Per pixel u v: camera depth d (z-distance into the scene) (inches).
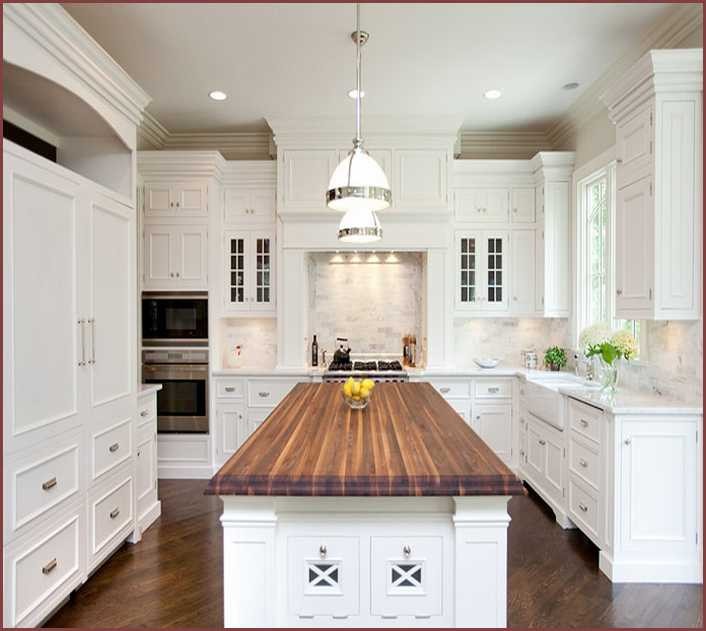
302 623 65.1
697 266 100.5
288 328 174.4
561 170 169.3
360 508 64.6
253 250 178.2
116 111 113.0
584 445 114.7
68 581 91.7
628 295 111.9
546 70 137.0
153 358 170.2
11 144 77.5
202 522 132.6
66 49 90.4
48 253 87.4
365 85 145.9
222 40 120.6
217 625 87.0
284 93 150.9
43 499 84.7
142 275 169.3
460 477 60.2
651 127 101.8
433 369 173.8
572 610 91.0
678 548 100.5
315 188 170.4
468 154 189.8
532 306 177.6
